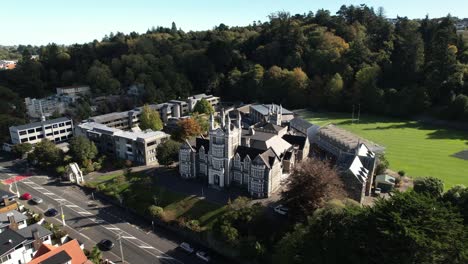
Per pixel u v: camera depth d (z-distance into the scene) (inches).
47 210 3998.5
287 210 3535.9
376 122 7185.0
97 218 3870.6
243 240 3063.5
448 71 7411.4
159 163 5054.1
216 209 3782.0
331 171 3437.5
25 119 7091.5
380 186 4030.5
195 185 4407.0
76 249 2837.1
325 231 2524.6
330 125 6368.1
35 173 5191.9
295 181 3346.5
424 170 4598.9
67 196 4411.9
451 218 2219.5
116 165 5270.7
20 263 3014.3
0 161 5753.0
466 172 4493.1
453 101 6835.6
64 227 3671.3
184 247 3282.5
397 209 2287.2
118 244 3378.4
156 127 6624.0
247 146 4471.0
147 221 3809.1
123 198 4227.4
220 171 4227.4
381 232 2140.7
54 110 7854.3
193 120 6077.8
